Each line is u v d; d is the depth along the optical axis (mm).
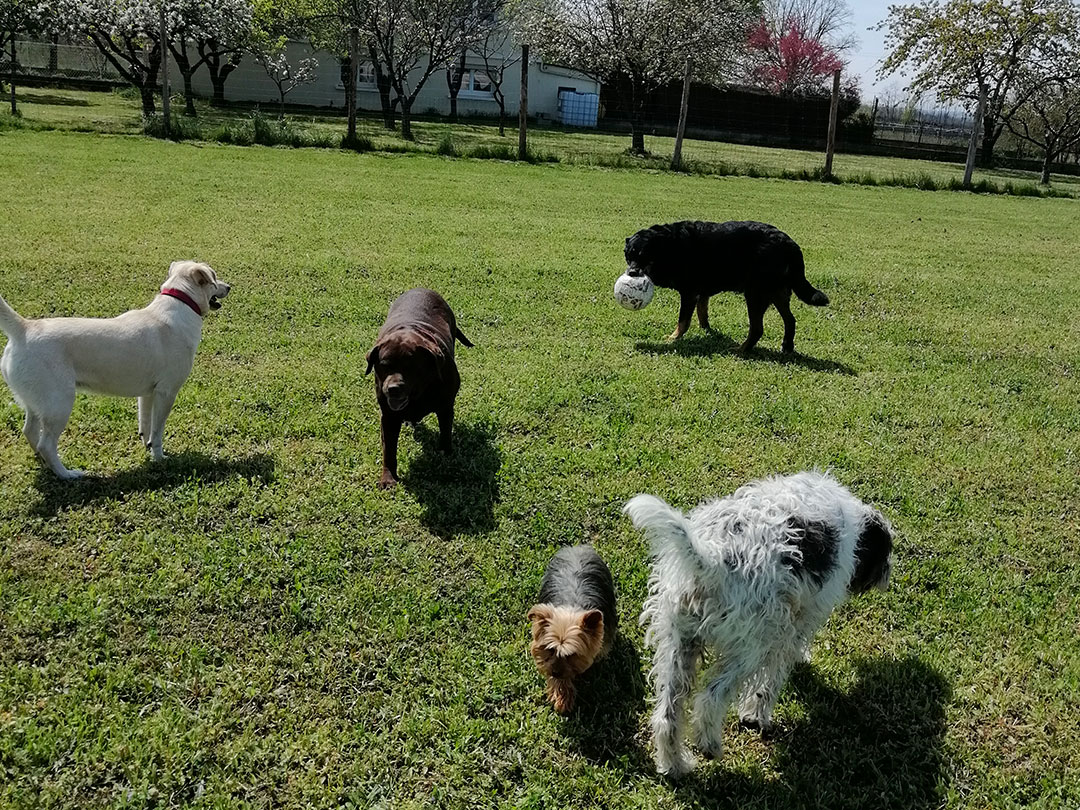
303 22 18125
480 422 3887
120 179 8609
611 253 7145
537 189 10461
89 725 2182
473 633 2660
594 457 3633
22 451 3402
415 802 2043
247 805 1993
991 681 2594
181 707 2262
